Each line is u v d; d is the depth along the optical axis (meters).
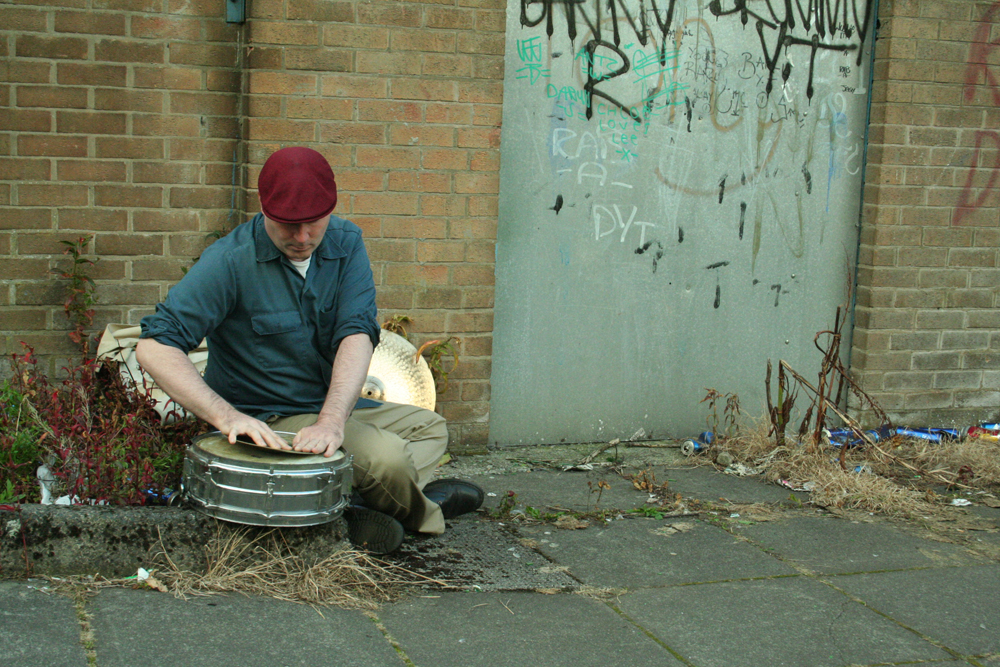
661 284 5.49
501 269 5.25
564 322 5.38
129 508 3.24
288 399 3.49
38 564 3.16
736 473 4.99
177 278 4.82
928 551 3.95
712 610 3.27
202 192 4.80
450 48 4.83
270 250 3.29
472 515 4.16
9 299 4.63
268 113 4.66
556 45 5.13
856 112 5.62
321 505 3.12
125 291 4.77
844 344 5.77
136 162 4.70
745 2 5.38
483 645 2.92
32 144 4.57
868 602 3.40
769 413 5.32
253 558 3.23
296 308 3.38
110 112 4.63
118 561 3.20
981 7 5.50
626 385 5.53
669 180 5.41
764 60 5.45
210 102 4.75
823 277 5.71
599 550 3.80
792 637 3.09
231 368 3.49
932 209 5.58
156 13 4.62
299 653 2.78
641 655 2.92
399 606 3.16
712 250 5.53
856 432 5.07
